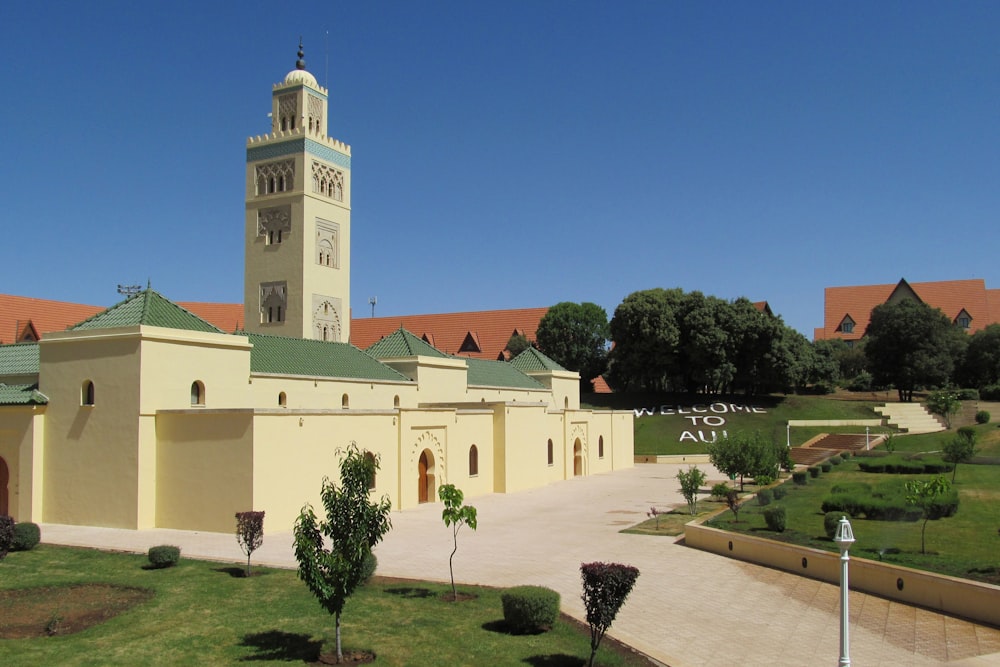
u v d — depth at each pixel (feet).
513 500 166.71
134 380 118.01
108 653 58.85
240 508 112.68
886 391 363.35
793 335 343.26
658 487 194.18
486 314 399.44
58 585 79.51
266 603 73.00
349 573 58.29
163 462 118.93
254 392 140.46
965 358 340.59
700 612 75.77
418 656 59.52
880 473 182.60
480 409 180.34
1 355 143.84
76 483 121.70
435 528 124.47
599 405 331.77
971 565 80.07
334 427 128.16
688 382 341.41
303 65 233.96
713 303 323.16
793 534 102.68
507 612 66.85
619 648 63.82
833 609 76.28
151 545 103.19
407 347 195.52
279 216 225.15
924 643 64.95
